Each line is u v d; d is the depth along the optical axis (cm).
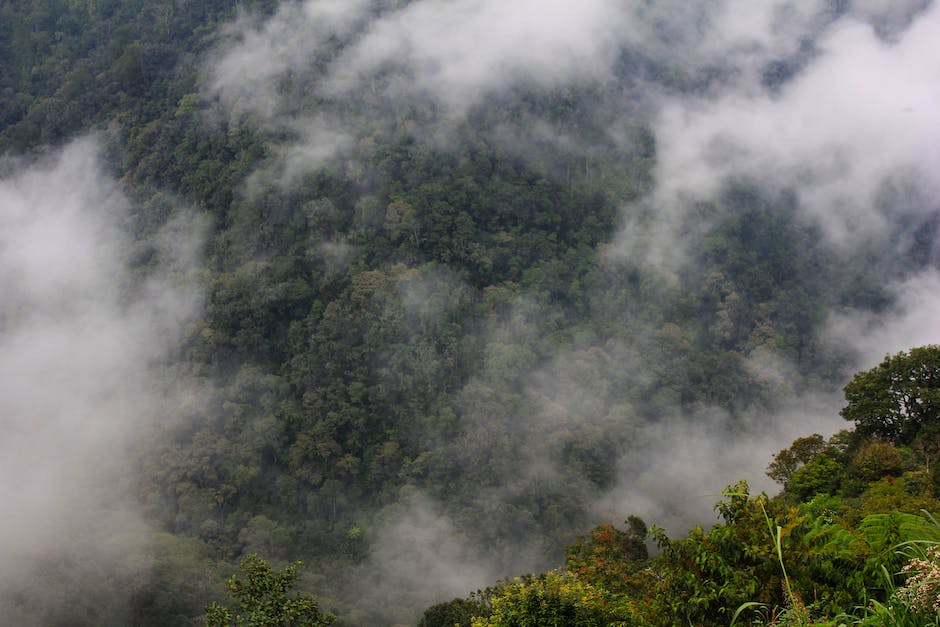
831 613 859
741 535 984
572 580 1705
